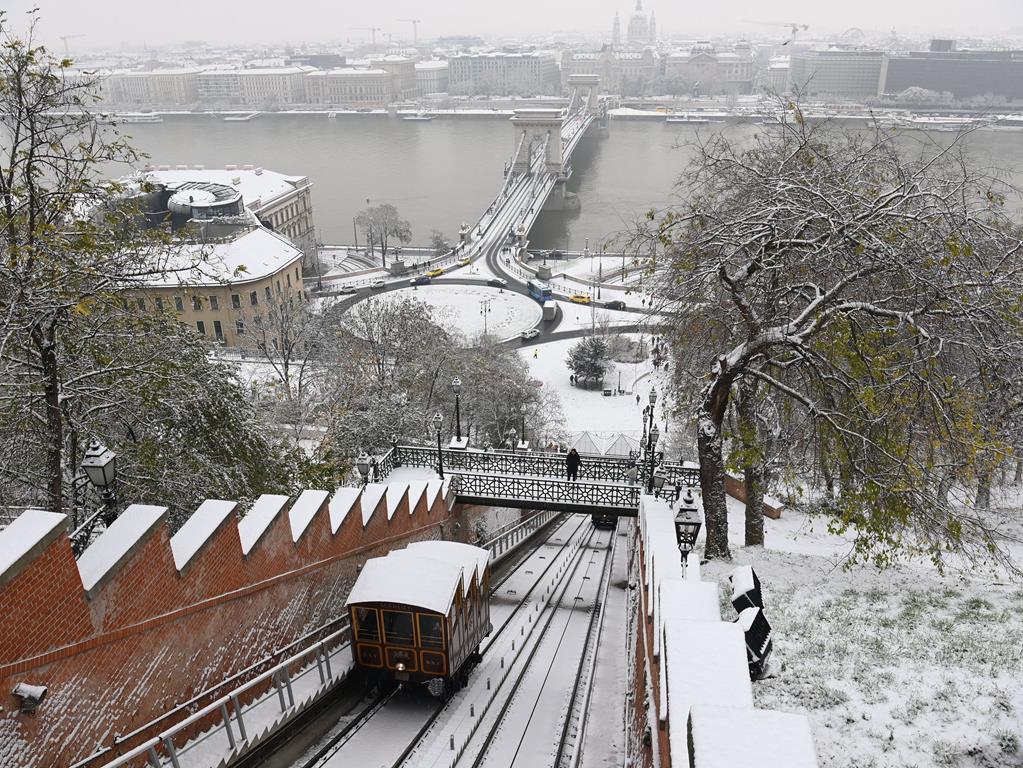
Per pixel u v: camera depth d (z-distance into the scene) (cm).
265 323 6112
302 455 2689
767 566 1892
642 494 2233
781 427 2242
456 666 1605
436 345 4769
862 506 1752
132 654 1093
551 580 2655
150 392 1805
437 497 2477
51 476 1559
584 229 14225
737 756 445
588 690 1686
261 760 1268
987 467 1678
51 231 1444
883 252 1516
